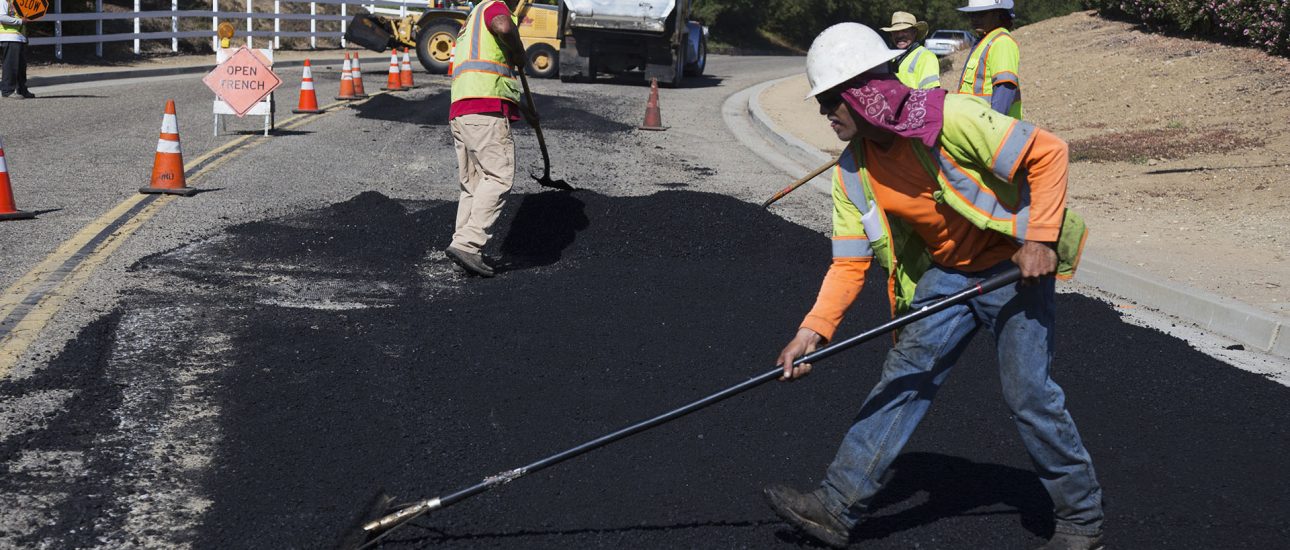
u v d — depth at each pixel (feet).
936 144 9.47
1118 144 43.78
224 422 13.55
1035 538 11.34
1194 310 20.31
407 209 27.50
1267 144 40.88
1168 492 12.55
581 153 39.93
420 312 18.65
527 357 16.52
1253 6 58.85
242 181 30.73
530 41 74.90
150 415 13.67
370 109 51.01
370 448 12.98
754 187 34.58
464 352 16.62
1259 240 26.55
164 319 17.60
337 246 23.22
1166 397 15.74
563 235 24.08
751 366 16.52
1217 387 16.19
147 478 11.95
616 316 18.81
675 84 75.82
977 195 9.59
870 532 11.39
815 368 16.31
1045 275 9.41
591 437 13.56
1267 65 54.80
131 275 20.26
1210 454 13.71
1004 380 10.24
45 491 11.55
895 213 10.02
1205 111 49.08
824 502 10.64
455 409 14.34
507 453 13.01
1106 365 17.01
